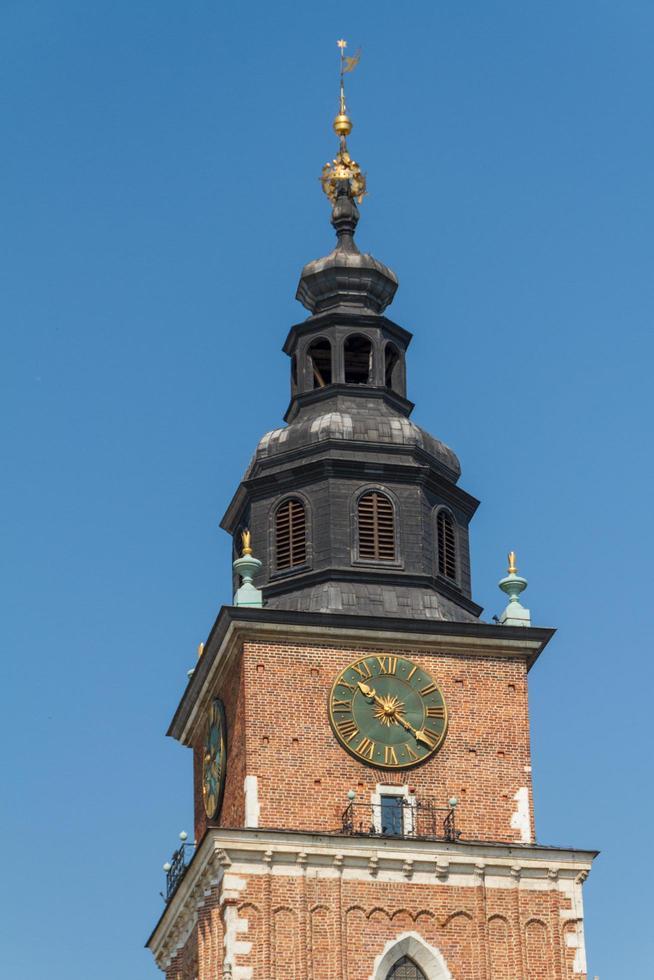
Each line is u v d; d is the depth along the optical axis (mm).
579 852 90188
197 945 89938
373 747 91375
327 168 103938
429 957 88062
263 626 92000
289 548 95375
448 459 97750
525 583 95562
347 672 92250
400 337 100500
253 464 97562
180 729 100812
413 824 90562
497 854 89750
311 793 90438
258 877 87812
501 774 92062
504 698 93250
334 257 101062
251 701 91250
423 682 92750
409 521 95562
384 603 93562
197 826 98438
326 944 87562
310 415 98562
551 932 89125
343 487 95438
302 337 100000
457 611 95062
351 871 88625
